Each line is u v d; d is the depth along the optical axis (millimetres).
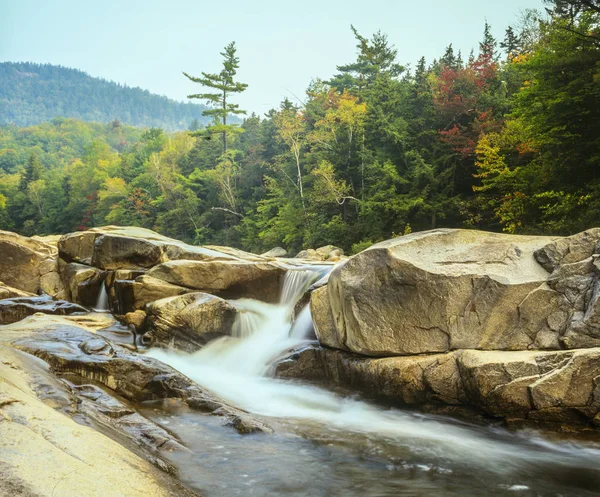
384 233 41812
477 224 37688
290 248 50219
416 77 59781
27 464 4160
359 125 46000
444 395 8664
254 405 9344
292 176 56969
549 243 9484
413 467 6766
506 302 9039
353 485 6133
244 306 15250
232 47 67562
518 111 28047
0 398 5270
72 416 6129
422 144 44094
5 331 10141
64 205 99062
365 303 9656
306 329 12602
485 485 6293
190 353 12914
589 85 23766
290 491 5859
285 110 58500
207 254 17000
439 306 9203
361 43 64375
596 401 7613
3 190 109188
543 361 7965
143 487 4555
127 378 8602
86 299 17156
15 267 19328
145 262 17047
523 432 7910
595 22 25266
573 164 25922
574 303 8758
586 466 6938
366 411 9195
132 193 78812
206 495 5547
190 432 7352
